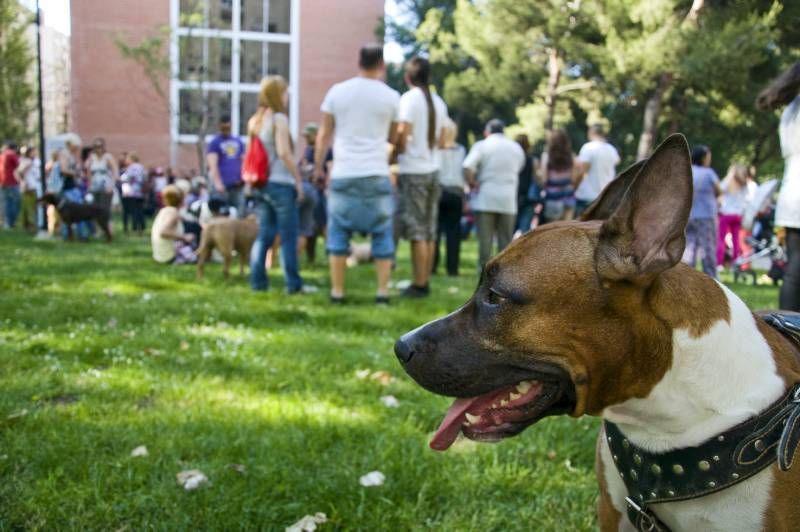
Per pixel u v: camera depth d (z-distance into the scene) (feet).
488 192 30.14
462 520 9.98
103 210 45.62
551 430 12.62
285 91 24.08
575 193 34.68
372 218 22.72
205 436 12.08
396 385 14.99
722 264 42.96
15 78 85.51
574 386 6.51
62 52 64.34
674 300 6.31
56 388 14.15
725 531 6.45
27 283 26.35
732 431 6.29
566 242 6.55
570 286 6.40
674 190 6.00
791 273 13.34
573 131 96.22
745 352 6.44
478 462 11.53
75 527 9.51
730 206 42.01
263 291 25.67
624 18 59.21
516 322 6.58
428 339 7.05
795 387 6.54
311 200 33.22
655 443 6.54
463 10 76.43
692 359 6.28
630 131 92.99
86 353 16.60
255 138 24.23
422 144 24.39
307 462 11.37
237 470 10.95
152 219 69.87
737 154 93.45
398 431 12.49
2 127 86.12
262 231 25.55
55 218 47.44
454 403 7.34
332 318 21.06
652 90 62.49
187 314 21.15
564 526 9.88
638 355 6.32
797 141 13.08
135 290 25.53
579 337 6.40
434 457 11.60
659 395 6.35
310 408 13.51
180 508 9.90
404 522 9.92
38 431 12.11
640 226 6.14
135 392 14.05
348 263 36.06
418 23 104.06
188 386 14.46
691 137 80.89
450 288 27.48
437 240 33.30
